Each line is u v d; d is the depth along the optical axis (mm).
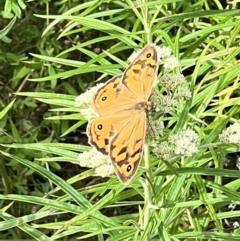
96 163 406
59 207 453
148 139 409
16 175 738
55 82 694
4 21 773
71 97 481
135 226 442
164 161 407
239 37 547
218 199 452
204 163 494
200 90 552
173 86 422
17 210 734
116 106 389
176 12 590
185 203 435
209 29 500
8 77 788
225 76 485
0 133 675
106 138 387
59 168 700
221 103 503
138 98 390
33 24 806
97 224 463
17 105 751
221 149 474
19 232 679
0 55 712
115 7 697
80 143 805
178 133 418
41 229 705
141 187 495
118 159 385
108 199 429
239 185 485
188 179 466
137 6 466
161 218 458
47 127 778
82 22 497
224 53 498
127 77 390
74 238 679
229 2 564
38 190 770
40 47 737
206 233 444
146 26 490
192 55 552
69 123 792
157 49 417
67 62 523
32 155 686
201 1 558
